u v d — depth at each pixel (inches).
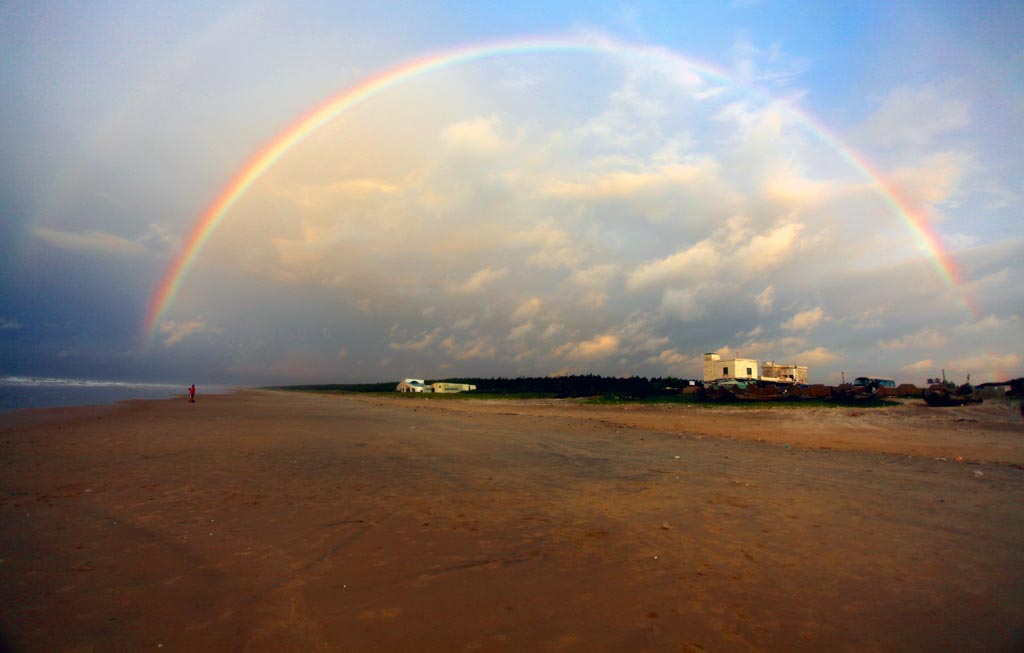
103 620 192.2
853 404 1448.1
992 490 405.7
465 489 415.8
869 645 178.4
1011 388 1653.5
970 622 194.4
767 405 1477.6
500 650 174.4
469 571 241.9
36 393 2239.2
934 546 276.4
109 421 1007.6
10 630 183.9
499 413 1444.4
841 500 375.2
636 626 191.0
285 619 194.2
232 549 268.4
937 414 1145.4
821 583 229.3
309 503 364.5
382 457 584.1
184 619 193.8
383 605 206.7
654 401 1748.3
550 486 428.8
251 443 693.3
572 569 244.8
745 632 187.0
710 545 279.3
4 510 336.2
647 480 453.4
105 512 334.3
